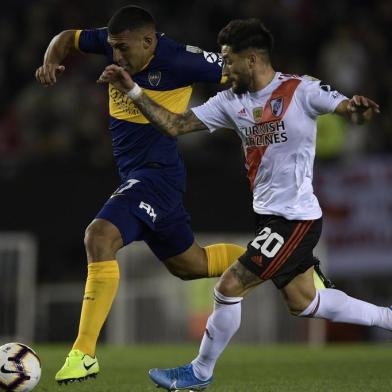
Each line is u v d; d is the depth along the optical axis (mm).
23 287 51188
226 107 23047
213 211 51938
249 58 22578
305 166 22766
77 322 51406
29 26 64250
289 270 22859
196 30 65000
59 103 59281
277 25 65188
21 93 61875
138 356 38500
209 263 27453
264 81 22688
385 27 67625
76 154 56562
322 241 52281
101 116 59406
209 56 26297
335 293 24062
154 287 50219
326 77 63094
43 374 29469
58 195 51781
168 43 26125
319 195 52812
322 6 67375
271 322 50250
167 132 22984
